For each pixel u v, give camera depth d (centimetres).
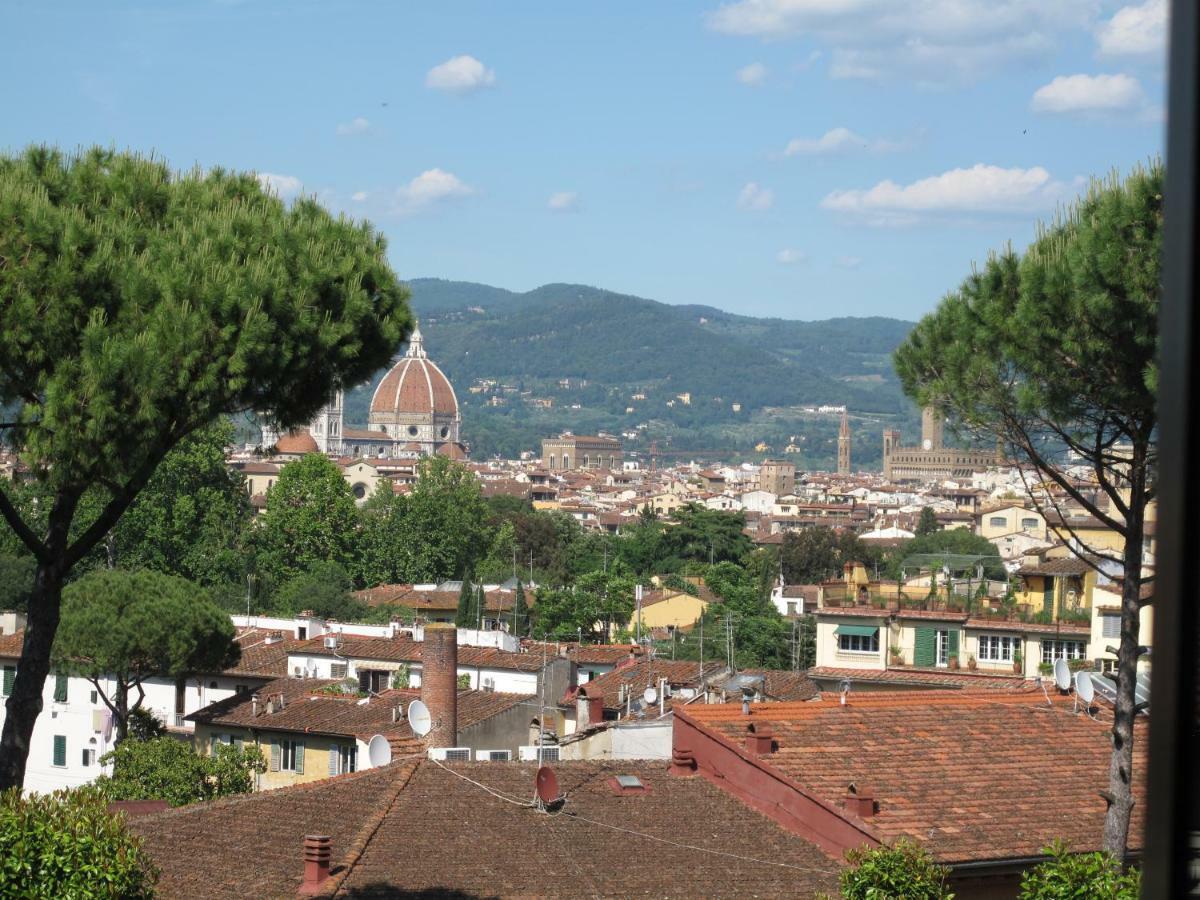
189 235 2445
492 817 3444
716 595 17112
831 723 3734
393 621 10938
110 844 2273
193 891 3102
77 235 2322
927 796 3356
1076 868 2511
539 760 4041
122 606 7694
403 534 19200
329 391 2584
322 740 6719
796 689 6838
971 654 6575
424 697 4834
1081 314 2358
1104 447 2550
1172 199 789
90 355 2241
